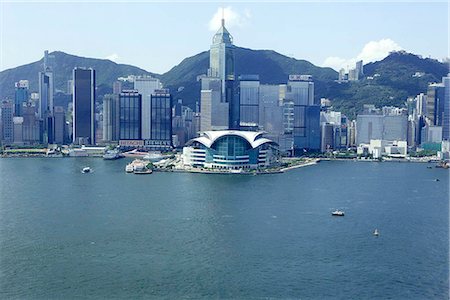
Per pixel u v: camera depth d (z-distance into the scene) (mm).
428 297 143625
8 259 168750
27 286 148875
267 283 151375
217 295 143625
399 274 159125
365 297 143375
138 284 150250
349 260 170625
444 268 164375
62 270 160125
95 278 154375
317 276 156750
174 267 162875
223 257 171750
